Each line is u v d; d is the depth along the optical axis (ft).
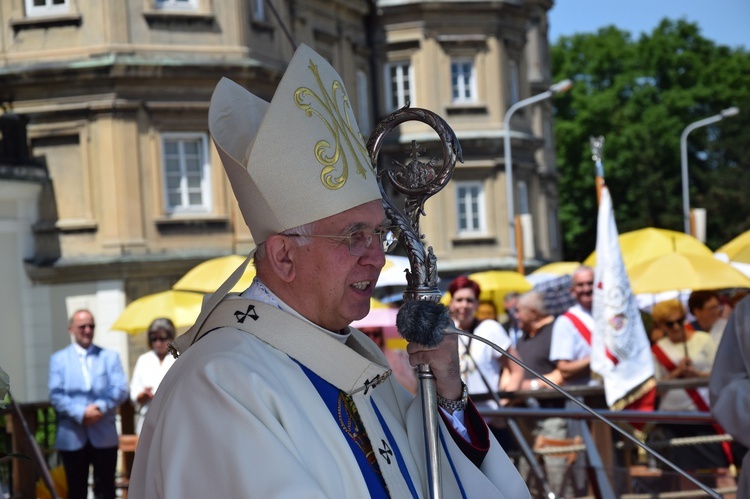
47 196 83.97
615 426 11.87
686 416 21.03
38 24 83.87
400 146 114.73
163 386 10.30
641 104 205.26
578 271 32.42
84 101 83.61
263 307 10.52
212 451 9.47
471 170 121.49
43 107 83.97
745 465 16.48
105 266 82.43
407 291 11.52
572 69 206.08
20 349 82.17
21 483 31.78
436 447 10.91
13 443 31.83
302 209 10.32
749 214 204.74
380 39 121.29
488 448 11.93
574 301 61.52
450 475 11.47
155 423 10.23
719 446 21.06
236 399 9.68
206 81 85.76
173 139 85.66
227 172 10.80
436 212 119.85
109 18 83.20
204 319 10.77
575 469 22.40
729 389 16.62
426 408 11.09
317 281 10.42
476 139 121.08
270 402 9.78
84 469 35.37
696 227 77.46
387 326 37.73
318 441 9.90
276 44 93.15
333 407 10.43
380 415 11.18
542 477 22.85
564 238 197.47
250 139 10.91
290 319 10.45
